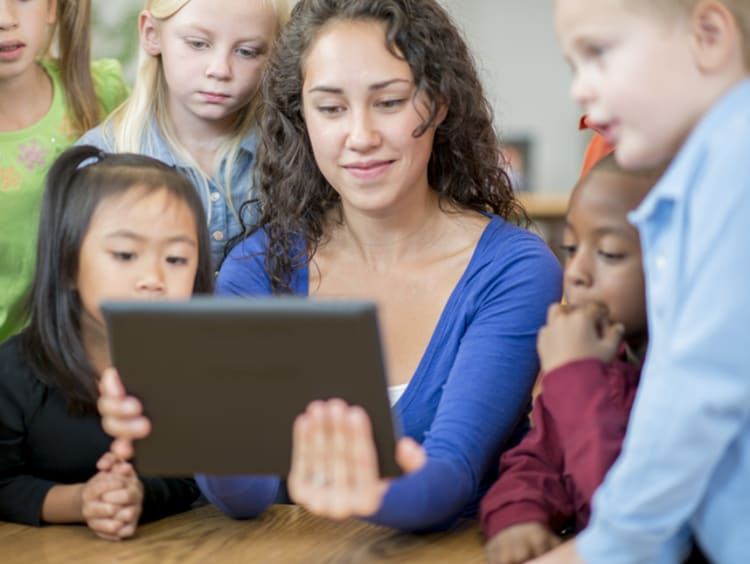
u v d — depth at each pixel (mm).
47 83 1975
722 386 925
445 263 1549
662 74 978
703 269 932
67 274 1368
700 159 957
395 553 1256
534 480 1280
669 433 941
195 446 1088
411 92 1439
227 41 1761
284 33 1547
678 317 959
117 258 1334
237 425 1068
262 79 1650
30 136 1916
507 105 7621
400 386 1494
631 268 1215
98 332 1411
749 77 987
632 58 979
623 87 985
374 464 1030
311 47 1472
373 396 1021
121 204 1334
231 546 1286
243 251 1603
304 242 1592
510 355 1431
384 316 1538
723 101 965
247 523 1371
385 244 1559
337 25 1448
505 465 1325
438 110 1497
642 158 1015
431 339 1493
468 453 1328
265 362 1031
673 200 973
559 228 4703
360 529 1342
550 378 1177
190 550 1277
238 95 1795
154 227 1334
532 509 1237
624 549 1006
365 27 1434
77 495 1354
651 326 1025
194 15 1746
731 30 968
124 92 2182
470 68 1556
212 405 1064
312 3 1495
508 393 1407
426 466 1270
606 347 1180
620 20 978
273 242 1586
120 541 1313
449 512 1283
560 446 1311
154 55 1872
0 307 1874
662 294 983
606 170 1237
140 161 1403
